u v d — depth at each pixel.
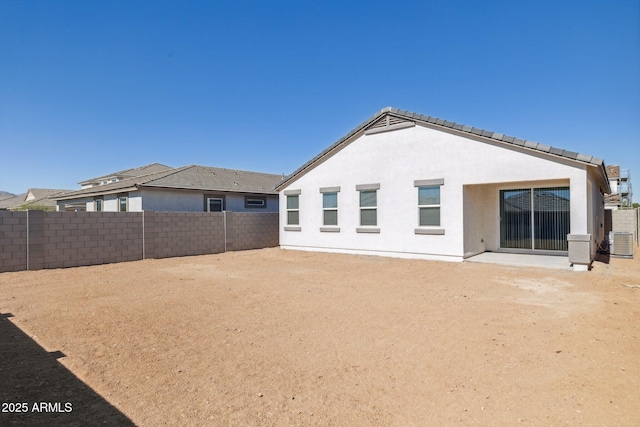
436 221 13.79
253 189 26.98
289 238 18.62
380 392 4.01
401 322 6.37
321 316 6.75
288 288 9.18
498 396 3.89
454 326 6.11
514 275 10.63
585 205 11.11
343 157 16.45
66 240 12.91
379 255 15.25
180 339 5.62
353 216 16.11
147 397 3.91
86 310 7.19
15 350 5.18
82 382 4.25
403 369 4.56
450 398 3.87
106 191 23.55
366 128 15.65
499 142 12.32
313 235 17.55
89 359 4.88
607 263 12.92
